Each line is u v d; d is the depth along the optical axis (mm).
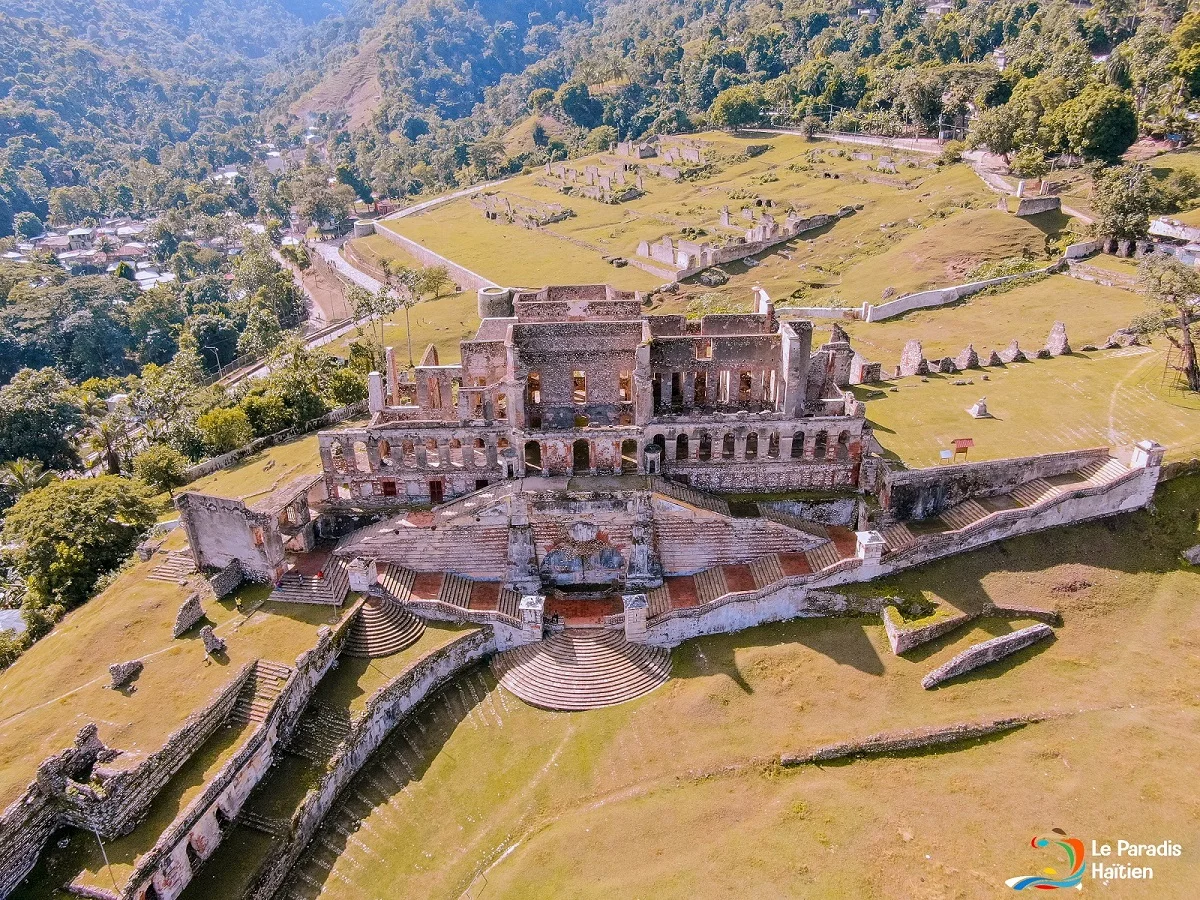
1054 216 128875
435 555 69875
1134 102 161250
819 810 50781
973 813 49438
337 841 53156
